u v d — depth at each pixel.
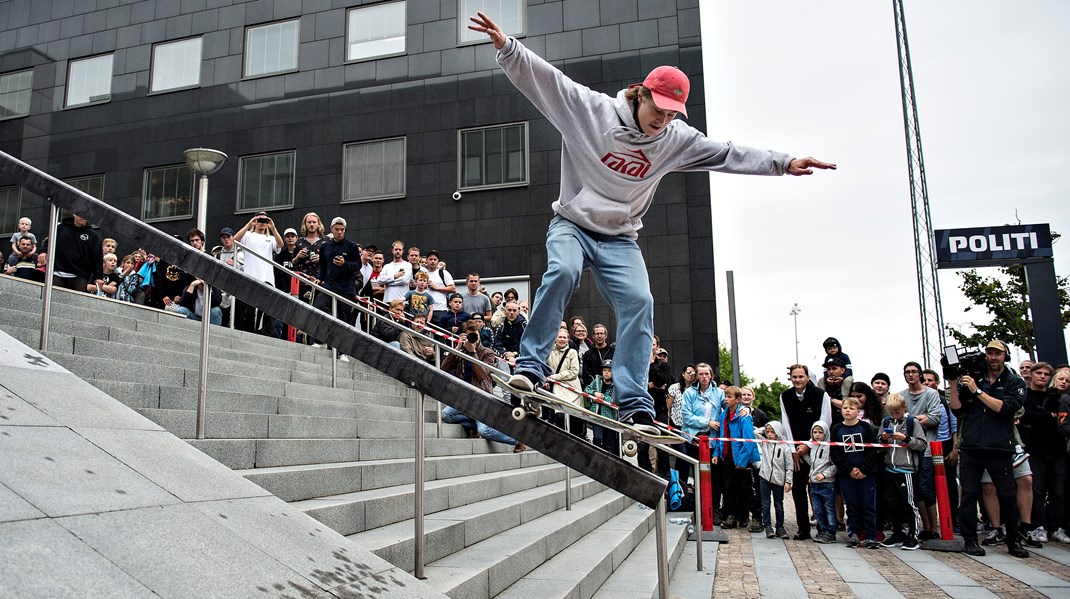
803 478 8.49
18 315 4.93
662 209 14.91
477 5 16.70
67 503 2.12
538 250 15.56
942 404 8.66
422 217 16.30
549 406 3.39
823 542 8.17
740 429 8.95
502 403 3.29
